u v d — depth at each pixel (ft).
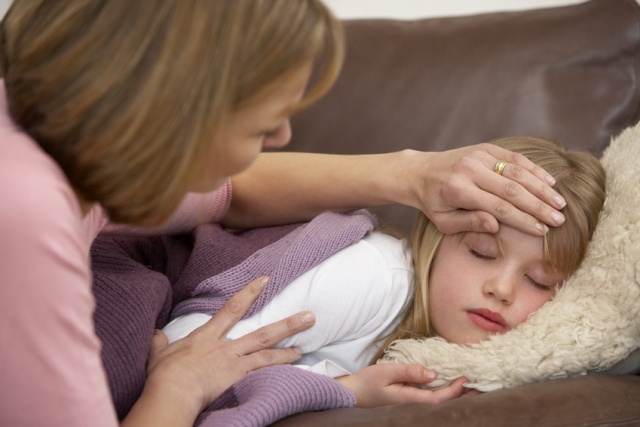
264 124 2.10
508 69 4.37
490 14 4.61
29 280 1.83
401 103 4.42
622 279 3.04
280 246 3.62
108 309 2.95
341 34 2.15
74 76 1.87
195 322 3.34
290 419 2.71
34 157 1.91
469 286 3.45
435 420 2.49
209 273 3.55
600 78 4.35
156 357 3.06
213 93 1.90
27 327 1.86
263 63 1.95
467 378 3.23
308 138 4.50
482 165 3.32
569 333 3.06
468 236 3.49
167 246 3.94
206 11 1.88
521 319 3.38
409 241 3.88
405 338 3.64
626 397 2.68
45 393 1.92
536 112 4.28
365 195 3.73
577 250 3.34
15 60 1.96
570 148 4.21
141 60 1.86
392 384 3.30
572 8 4.52
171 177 1.97
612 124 4.29
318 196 3.81
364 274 3.51
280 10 1.96
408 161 3.65
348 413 2.71
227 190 3.85
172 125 1.90
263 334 3.16
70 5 1.89
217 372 2.99
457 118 4.34
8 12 2.04
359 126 4.45
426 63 4.47
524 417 2.52
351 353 3.58
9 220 1.81
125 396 2.91
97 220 2.65
